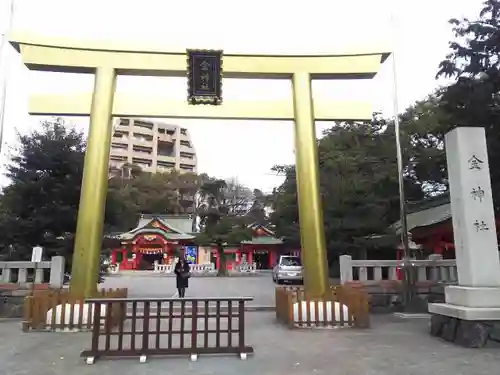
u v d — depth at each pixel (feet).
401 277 50.78
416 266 50.31
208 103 42.42
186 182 241.35
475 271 30.42
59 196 59.11
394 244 72.08
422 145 80.69
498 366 23.21
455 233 32.45
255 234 175.83
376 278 50.21
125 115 41.91
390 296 49.44
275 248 180.55
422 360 24.66
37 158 59.16
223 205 149.69
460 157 32.07
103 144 40.22
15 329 36.37
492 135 43.68
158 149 306.35
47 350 27.73
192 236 178.60
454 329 30.30
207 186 144.56
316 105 43.75
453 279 50.52
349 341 30.63
